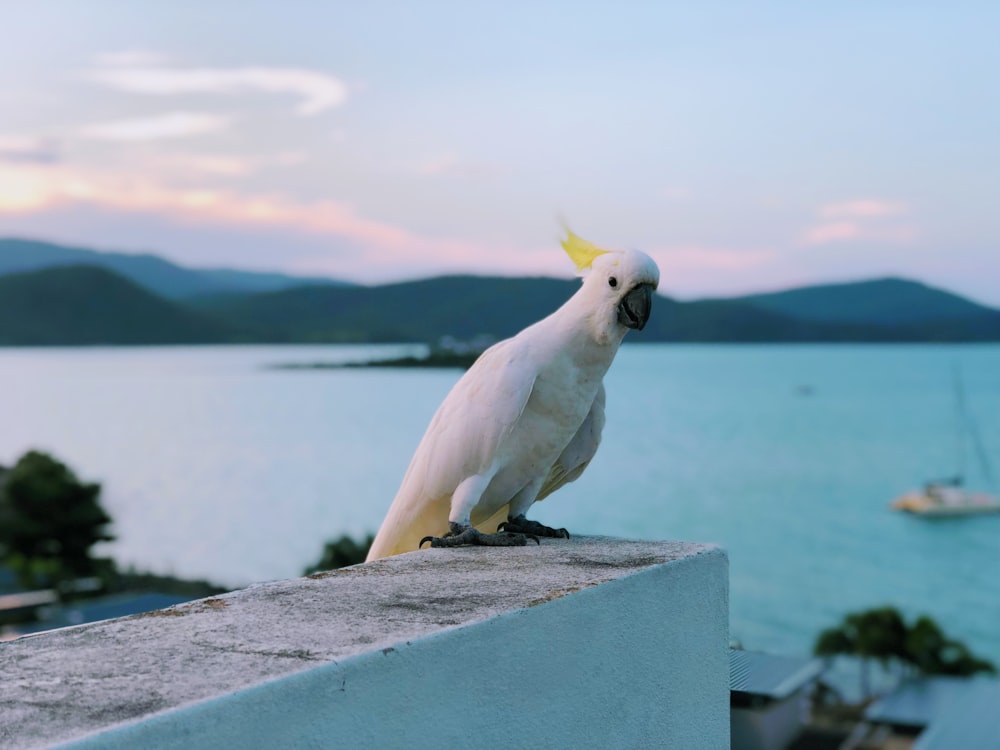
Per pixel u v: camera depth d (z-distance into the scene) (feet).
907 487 340.18
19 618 96.37
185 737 4.64
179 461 416.05
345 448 451.12
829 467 382.83
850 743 67.87
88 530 144.97
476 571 7.84
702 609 8.40
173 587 154.40
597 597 7.16
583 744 7.01
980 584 223.30
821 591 219.82
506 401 10.86
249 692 4.90
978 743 65.46
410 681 5.70
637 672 7.57
